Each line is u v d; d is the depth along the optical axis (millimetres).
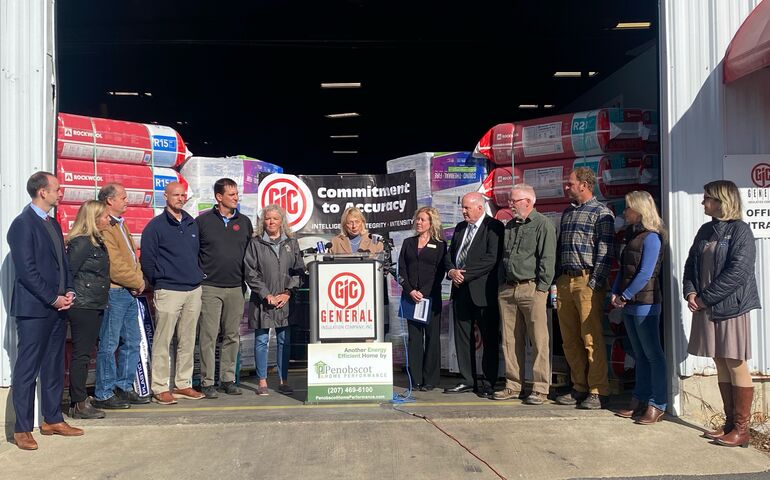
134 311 6258
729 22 5926
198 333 6891
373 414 5805
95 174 6523
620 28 10805
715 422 5750
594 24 10578
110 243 5984
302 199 7707
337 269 6176
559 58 12445
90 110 15180
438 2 9695
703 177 5891
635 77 10102
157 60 12312
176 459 4891
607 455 4930
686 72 5906
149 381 6539
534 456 4906
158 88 14242
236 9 9891
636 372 5750
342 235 6973
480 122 18453
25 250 4961
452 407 6004
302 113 17125
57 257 5180
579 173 5887
